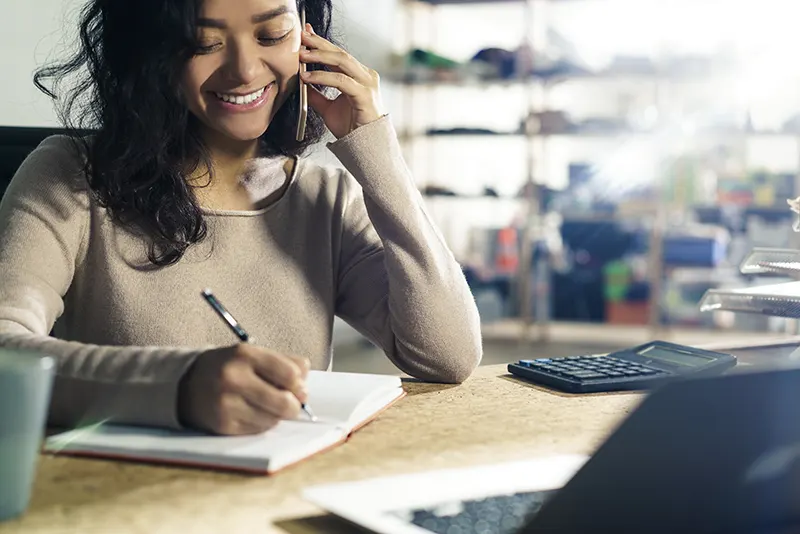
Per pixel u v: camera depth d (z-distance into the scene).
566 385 1.12
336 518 0.65
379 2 5.43
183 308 1.27
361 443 0.86
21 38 2.96
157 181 1.26
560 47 5.46
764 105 5.14
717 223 5.15
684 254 5.09
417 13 5.91
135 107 1.23
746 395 0.56
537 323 5.36
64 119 1.40
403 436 0.88
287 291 1.34
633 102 5.62
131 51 1.23
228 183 1.37
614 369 1.18
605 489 0.57
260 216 1.36
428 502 0.65
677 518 0.56
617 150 5.33
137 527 0.63
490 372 1.27
